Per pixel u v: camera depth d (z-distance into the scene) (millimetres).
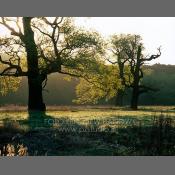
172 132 21625
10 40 45781
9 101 108000
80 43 46594
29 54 46875
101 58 49875
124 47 77125
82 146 19594
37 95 49188
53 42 47469
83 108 64500
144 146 19453
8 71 48750
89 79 53062
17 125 25062
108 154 18000
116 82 53594
